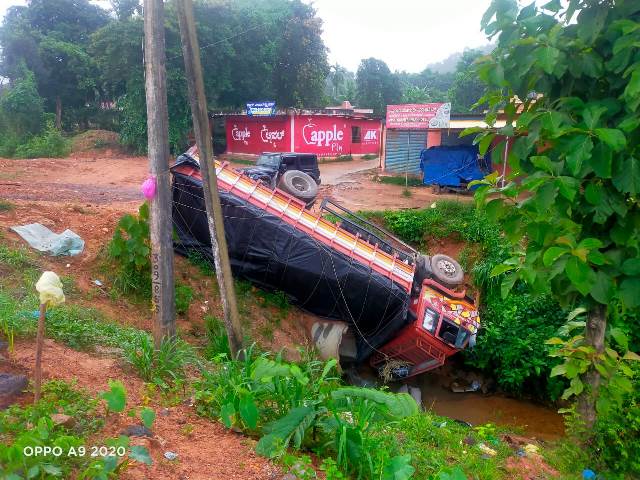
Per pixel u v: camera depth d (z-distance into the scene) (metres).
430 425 5.98
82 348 5.63
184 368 5.92
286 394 4.51
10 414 3.59
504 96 4.54
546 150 4.37
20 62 35.44
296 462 3.76
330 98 57.25
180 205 11.42
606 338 5.16
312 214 11.69
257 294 11.65
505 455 5.60
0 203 10.70
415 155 25.59
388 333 11.52
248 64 34.94
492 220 4.43
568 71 4.16
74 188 18.55
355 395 4.34
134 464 3.45
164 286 6.86
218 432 4.34
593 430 5.09
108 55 29.75
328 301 11.52
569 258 3.77
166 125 6.73
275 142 34.50
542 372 11.72
